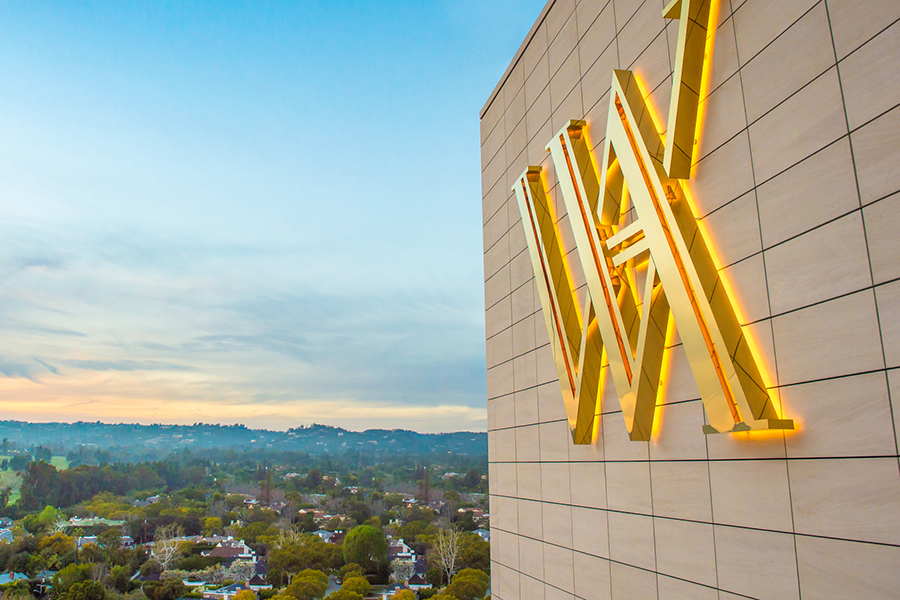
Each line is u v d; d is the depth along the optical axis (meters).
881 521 5.54
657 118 9.70
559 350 12.75
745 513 7.31
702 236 8.19
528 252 15.51
